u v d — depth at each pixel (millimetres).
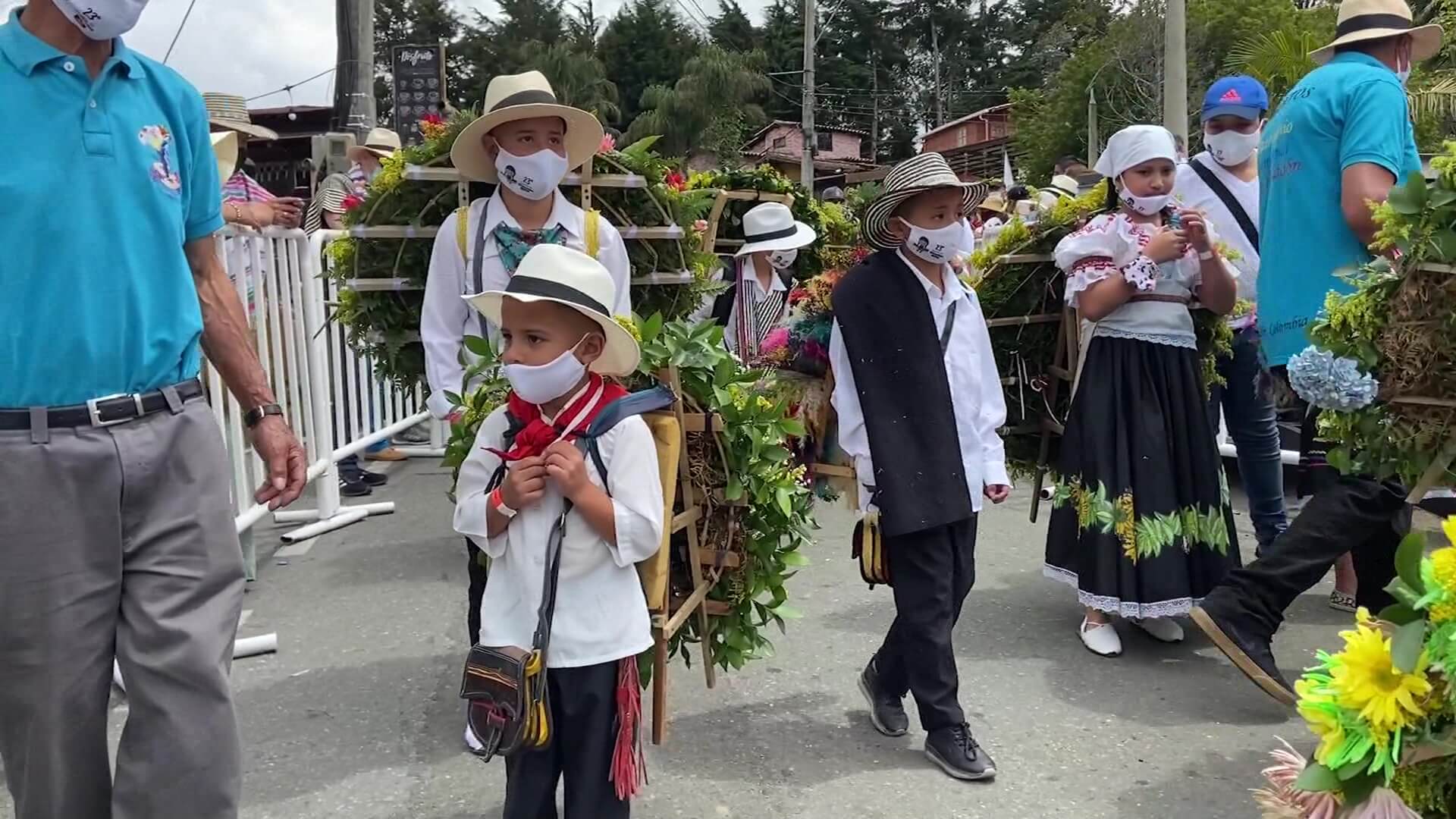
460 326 3543
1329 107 3719
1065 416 4484
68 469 2166
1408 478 2654
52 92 2150
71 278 2148
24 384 2139
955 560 3348
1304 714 1994
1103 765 3322
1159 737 3506
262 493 2602
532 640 2445
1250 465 4855
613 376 2701
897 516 3150
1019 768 3307
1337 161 3723
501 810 3049
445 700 3760
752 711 3701
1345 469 2730
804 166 31938
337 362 6090
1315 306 3770
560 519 2477
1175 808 3062
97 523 2209
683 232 4488
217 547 2350
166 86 2371
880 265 3355
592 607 2469
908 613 3266
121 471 2215
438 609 4648
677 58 45375
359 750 3398
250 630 4410
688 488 3002
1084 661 4141
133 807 2258
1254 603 3551
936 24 57062
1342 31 3936
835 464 3855
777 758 3367
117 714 3617
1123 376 4141
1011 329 4500
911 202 3234
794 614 3330
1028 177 32062
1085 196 4383
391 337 4145
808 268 7367
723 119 34938
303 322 5570
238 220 4887
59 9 2107
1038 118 33344
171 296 2299
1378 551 3771
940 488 3178
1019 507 6453
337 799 3111
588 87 36812
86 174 2166
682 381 2980
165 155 2305
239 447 4750
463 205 3865
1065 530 4285
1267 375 4152
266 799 3109
